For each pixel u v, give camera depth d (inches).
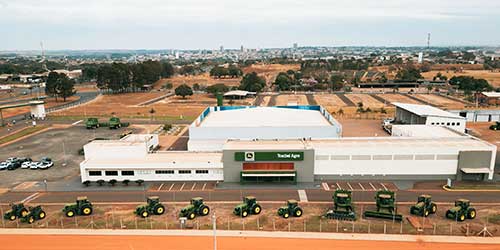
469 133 3663.9
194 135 2906.0
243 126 2898.6
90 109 5723.4
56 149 3277.6
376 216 1806.1
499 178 2389.3
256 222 1776.6
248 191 2207.2
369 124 4276.6
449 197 2068.2
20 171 2662.4
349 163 2396.7
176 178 2413.9
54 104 6299.2
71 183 2402.8
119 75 7662.4
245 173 2326.5
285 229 1701.5
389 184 2304.4
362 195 2117.4
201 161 2427.4
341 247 1530.5
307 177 2364.7
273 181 2358.5
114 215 1887.3
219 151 2721.5
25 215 1841.8
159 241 1609.3
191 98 6973.4
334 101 6274.6
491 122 4288.9
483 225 1711.4
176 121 4655.5
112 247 1565.0
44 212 1871.3
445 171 2384.4
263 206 1977.1
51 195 2192.4
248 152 2333.9
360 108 5132.9
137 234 1675.7
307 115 3449.8
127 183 2354.8
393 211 1798.7
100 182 2351.1
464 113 4338.1
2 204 2064.5
